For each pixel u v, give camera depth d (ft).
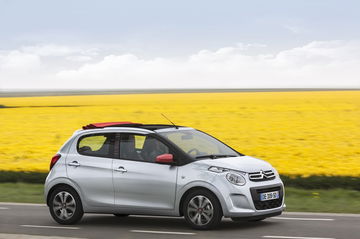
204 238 28.43
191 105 232.73
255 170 30.89
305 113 178.19
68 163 34.96
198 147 74.43
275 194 31.12
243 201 29.99
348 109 196.13
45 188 35.37
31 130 137.49
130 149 33.63
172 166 31.89
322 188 52.80
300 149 92.12
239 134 119.96
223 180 30.27
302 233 29.40
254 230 30.68
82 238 29.48
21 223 35.37
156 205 32.14
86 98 347.36
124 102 278.87
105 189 33.60
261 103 241.96
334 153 86.84
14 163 80.33
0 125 151.43
